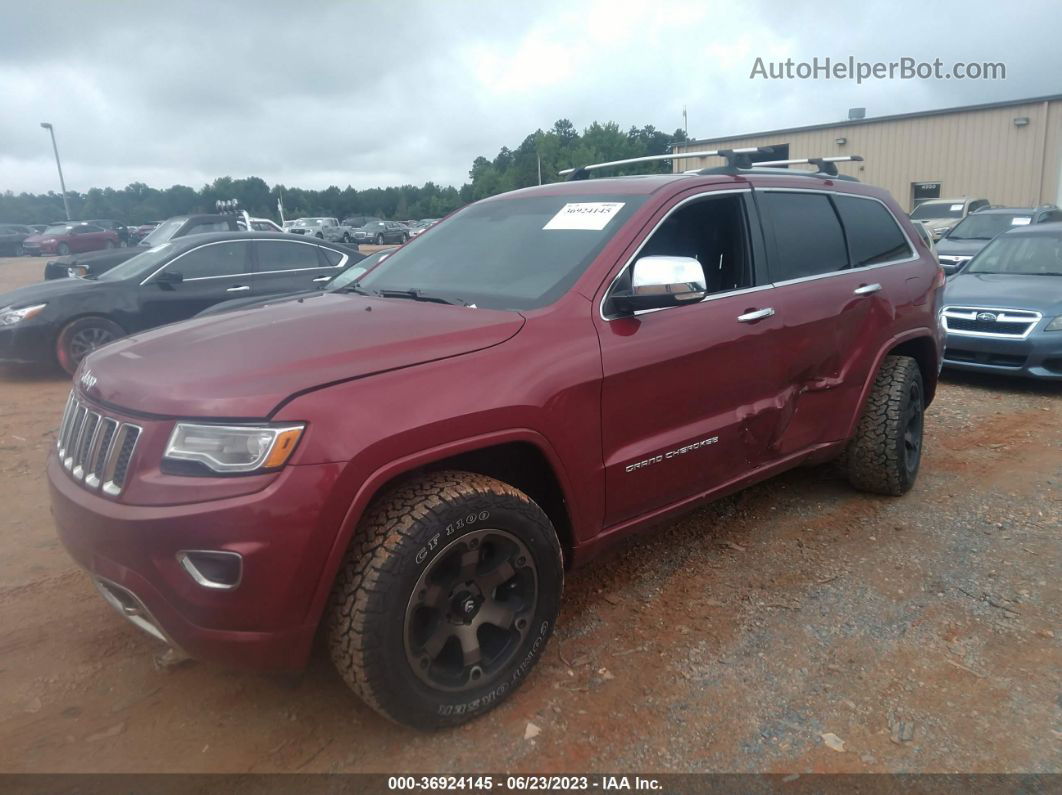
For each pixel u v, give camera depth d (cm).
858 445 450
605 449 304
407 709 251
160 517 225
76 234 3372
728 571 379
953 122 2581
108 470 242
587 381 292
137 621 252
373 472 238
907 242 492
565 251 333
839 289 414
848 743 260
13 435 630
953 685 289
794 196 417
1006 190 2523
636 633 326
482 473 294
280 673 301
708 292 356
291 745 262
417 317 293
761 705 279
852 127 2773
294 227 4178
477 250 366
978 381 812
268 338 272
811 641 319
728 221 374
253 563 224
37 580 376
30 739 264
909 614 338
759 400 370
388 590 239
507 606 277
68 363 841
